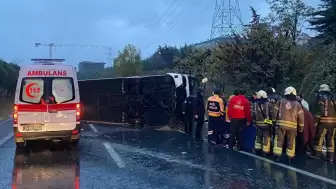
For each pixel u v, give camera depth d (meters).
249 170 8.13
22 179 7.46
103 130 15.99
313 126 9.46
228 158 9.50
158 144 11.90
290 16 18.94
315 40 17.70
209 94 19.09
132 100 17.52
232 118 10.68
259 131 9.89
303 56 15.86
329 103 9.09
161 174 7.82
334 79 12.70
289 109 8.79
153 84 16.75
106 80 19.25
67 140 11.75
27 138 10.42
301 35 19.12
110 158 9.55
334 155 9.23
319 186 6.83
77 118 10.84
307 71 15.31
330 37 16.53
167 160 9.27
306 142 9.40
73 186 6.93
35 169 8.36
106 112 19.34
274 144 9.12
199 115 12.84
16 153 10.27
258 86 16.17
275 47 15.79
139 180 7.34
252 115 10.08
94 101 20.12
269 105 9.62
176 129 16.19
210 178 7.46
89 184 7.06
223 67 17.58
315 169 8.20
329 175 7.64
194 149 10.90
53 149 10.91
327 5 18.67
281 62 15.59
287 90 8.91
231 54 16.73
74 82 10.92
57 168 8.43
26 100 10.41
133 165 8.71
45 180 7.37
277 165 8.62
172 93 15.85
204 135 14.12
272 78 15.89
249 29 16.95
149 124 17.03
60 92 10.70
